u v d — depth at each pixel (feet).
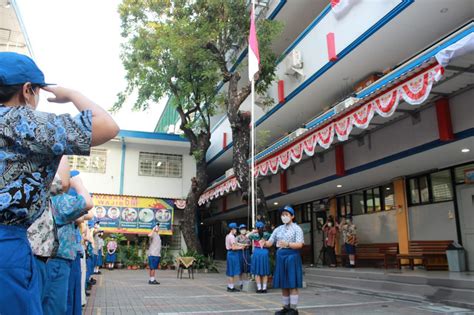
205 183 63.67
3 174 5.17
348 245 47.09
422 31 31.83
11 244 5.21
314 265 55.31
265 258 34.55
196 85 54.24
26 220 5.47
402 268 40.96
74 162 74.43
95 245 41.09
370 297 30.14
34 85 5.98
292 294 22.65
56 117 5.58
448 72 25.05
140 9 55.26
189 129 62.39
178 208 78.13
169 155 79.92
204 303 28.30
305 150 35.19
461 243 36.99
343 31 36.40
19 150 5.27
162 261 70.90
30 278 5.40
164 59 53.62
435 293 27.68
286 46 57.93
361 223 51.47
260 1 51.83
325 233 52.01
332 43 37.70
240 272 36.50
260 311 24.95
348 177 45.09
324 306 25.98
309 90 43.83
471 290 25.44
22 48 46.01
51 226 9.68
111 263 65.98
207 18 48.78
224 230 97.45
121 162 76.95
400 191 44.19
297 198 61.67
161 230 75.61
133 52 57.11
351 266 46.78
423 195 41.86
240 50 53.47
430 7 28.58
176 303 28.25
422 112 33.73
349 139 42.57
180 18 51.03
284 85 47.62
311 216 63.26
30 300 5.21
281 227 22.89
